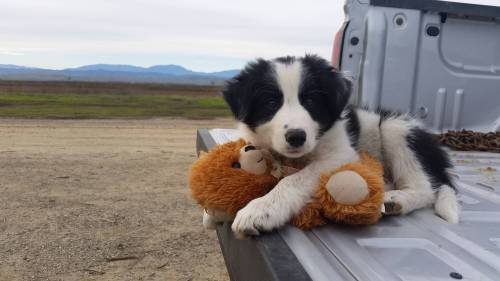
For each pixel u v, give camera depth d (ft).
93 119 13.84
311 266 1.37
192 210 4.88
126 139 10.07
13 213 4.63
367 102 3.90
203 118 15.06
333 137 2.22
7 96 20.81
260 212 1.69
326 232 1.74
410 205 2.07
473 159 3.45
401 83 3.95
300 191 1.82
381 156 2.48
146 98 23.11
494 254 1.55
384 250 1.57
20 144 8.96
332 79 2.24
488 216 2.02
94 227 4.30
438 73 4.01
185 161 7.64
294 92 2.14
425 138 2.46
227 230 2.05
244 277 1.72
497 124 4.12
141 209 4.88
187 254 3.78
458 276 1.37
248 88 2.21
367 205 1.74
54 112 15.26
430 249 1.59
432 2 3.90
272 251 1.49
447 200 2.09
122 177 6.34
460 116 4.09
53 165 7.02
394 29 3.90
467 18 4.01
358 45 3.97
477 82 4.07
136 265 3.56
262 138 2.19
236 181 1.88
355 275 1.34
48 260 3.59
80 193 5.44
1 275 3.35
